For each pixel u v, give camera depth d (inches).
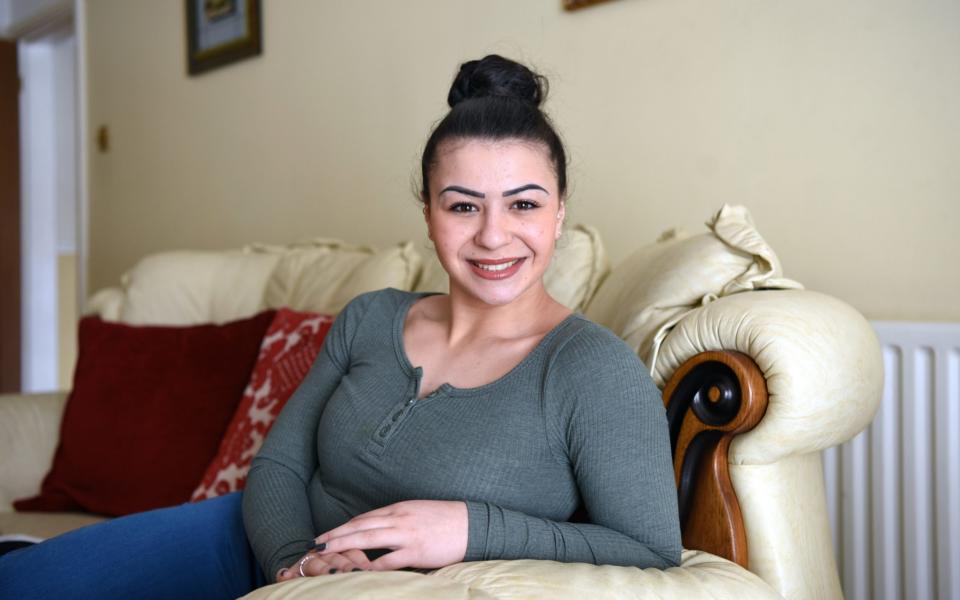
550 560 34.8
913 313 59.6
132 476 68.6
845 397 39.9
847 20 62.4
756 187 67.6
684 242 50.9
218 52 122.8
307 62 109.8
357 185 103.7
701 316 42.2
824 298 43.2
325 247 83.5
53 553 41.1
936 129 58.3
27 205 176.6
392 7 98.0
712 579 34.0
